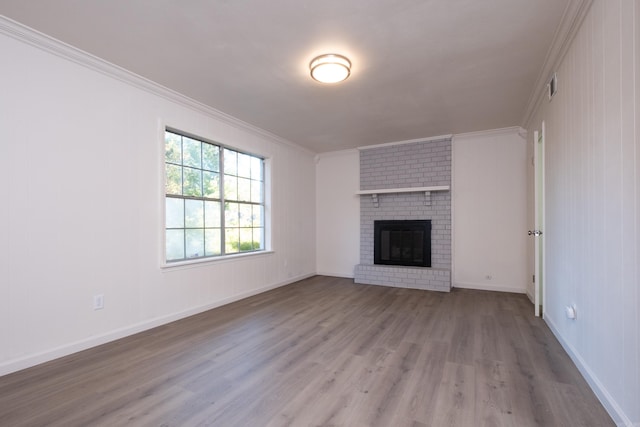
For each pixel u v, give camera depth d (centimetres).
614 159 163
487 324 322
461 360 239
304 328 314
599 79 181
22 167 229
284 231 531
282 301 420
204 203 393
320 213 627
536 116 371
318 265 627
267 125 450
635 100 142
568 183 241
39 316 236
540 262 376
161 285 326
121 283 290
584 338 211
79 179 262
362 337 289
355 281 545
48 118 243
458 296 443
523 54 260
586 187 204
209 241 398
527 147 444
